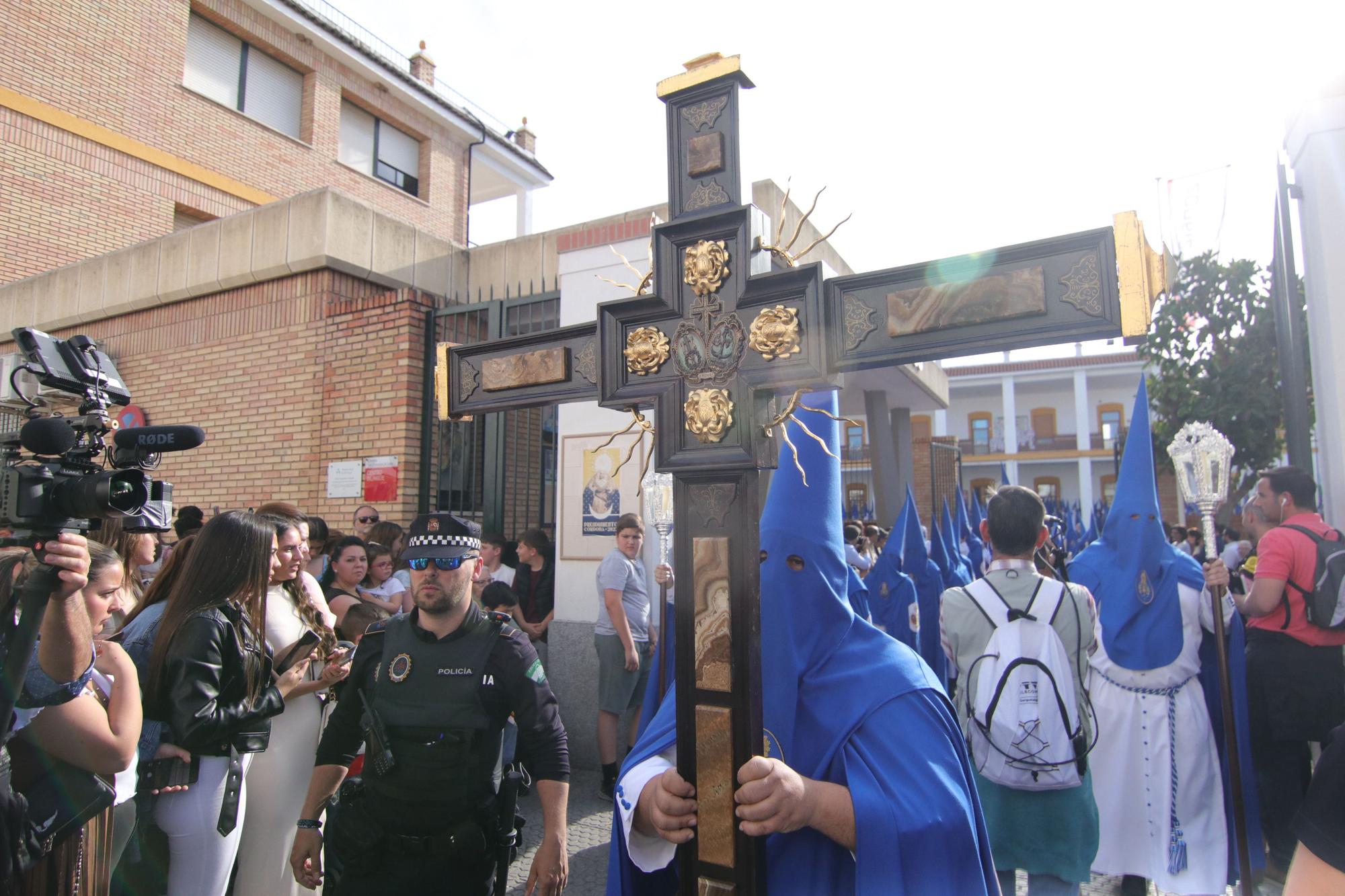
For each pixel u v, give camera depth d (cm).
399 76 1554
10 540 160
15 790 207
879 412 1136
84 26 1168
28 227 1090
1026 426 3544
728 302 162
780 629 176
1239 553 768
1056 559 904
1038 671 273
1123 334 132
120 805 247
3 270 1061
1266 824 387
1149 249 133
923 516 1597
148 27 1241
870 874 146
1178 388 870
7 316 943
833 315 154
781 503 187
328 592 431
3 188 1070
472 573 263
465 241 1728
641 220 570
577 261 590
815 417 190
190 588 267
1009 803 275
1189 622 374
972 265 144
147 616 280
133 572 350
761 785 142
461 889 240
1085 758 272
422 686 246
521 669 253
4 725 153
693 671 155
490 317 650
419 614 260
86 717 210
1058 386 3512
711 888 149
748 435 156
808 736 170
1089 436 3350
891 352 149
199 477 768
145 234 1219
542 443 749
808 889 164
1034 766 266
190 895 257
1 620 171
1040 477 3509
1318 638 376
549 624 589
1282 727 376
